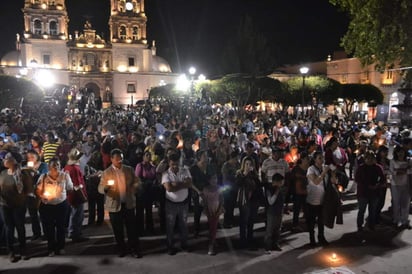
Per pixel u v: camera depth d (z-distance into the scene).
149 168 7.94
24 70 53.50
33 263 6.54
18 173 6.63
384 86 43.50
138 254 6.77
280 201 6.88
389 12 13.45
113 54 62.09
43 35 58.44
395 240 7.49
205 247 7.24
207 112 29.02
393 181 8.20
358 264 6.43
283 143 11.19
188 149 10.20
